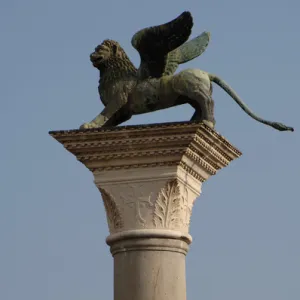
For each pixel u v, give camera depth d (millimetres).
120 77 49188
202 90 48312
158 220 47750
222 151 49125
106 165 48125
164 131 47125
